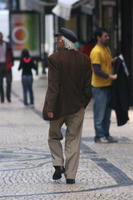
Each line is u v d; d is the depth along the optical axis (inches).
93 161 660.1
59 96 538.0
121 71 804.6
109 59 796.6
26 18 2396.7
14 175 587.5
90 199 489.1
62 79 538.0
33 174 592.4
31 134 884.6
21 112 1210.6
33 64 1298.0
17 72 2687.0
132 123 999.0
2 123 1024.2
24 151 731.4
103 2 1412.4
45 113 538.6
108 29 1393.9
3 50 1413.6
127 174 589.3
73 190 522.3
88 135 874.1
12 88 1851.6
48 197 496.7
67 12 1449.3
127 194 507.2
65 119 551.2
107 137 814.5
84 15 2037.4
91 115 1137.4
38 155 703.1
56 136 552.4
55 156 554.3
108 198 492.4
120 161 659.4
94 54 784.3
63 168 556.1
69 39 544.7
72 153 548.1
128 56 1251.2
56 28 2247.8
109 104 799.7
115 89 800.3
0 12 3294.8
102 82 795.4
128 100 810.8
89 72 549.0
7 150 739.4
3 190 522.9
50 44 3334.2
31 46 2402.8
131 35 1253.7
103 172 599.8
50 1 2062.0
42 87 1843.0
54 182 556.1
